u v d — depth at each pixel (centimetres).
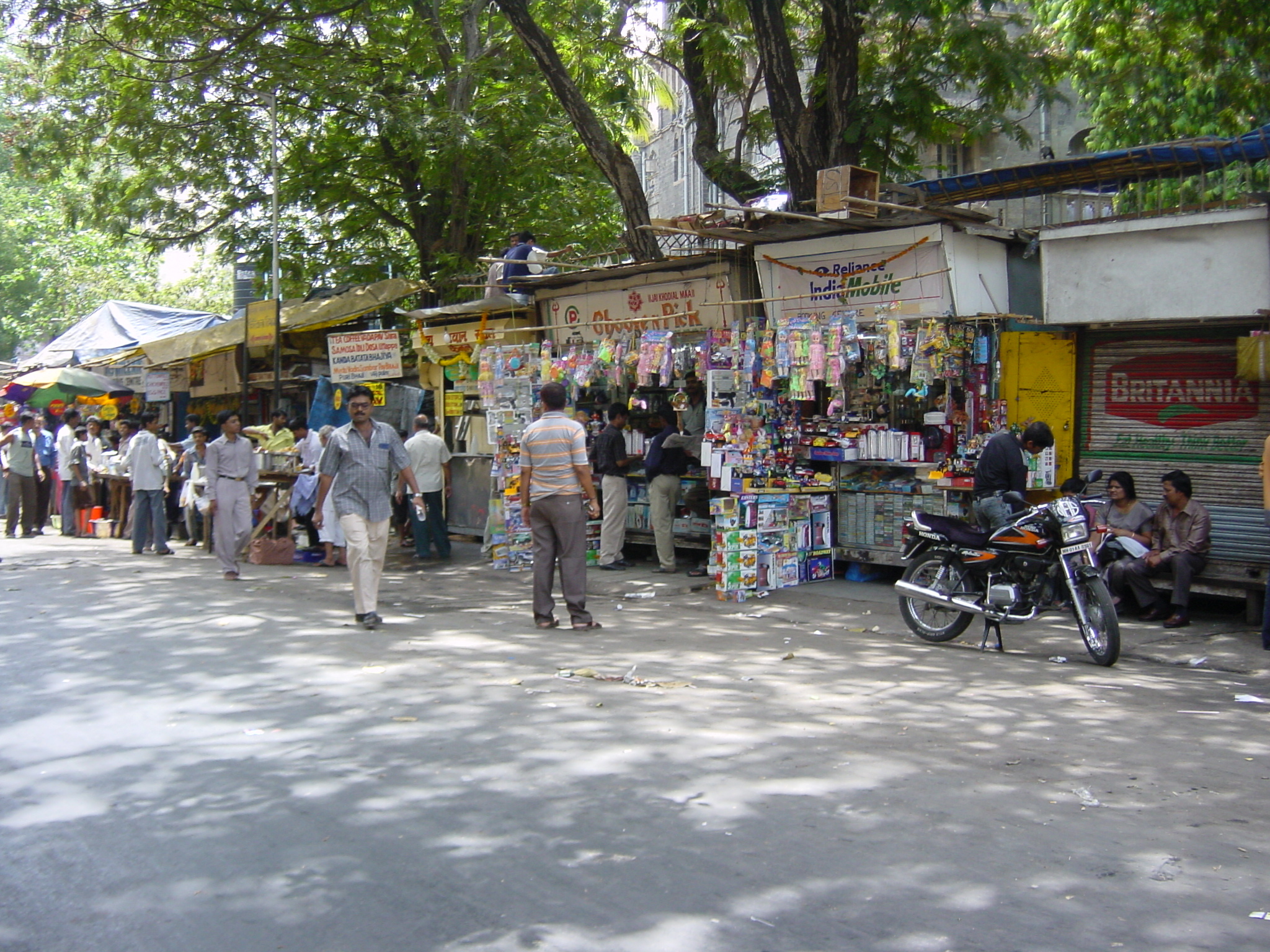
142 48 1861
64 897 396
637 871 409
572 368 1271
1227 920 370
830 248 1102
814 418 1149
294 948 354
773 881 399
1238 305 915
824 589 1107
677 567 1268
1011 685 718
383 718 622
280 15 1620
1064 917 372
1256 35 1391
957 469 1046
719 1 1406
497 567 1319
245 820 466
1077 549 782
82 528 1845
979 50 1246
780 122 1251
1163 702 677
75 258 3841
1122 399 1031
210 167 1934
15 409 2145
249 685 701
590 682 711
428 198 1867
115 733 595
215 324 2466
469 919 372
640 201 1317
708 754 553
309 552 1416
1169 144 1073
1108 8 1488
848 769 531
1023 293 1134
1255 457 960
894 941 354
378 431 918
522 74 1767
